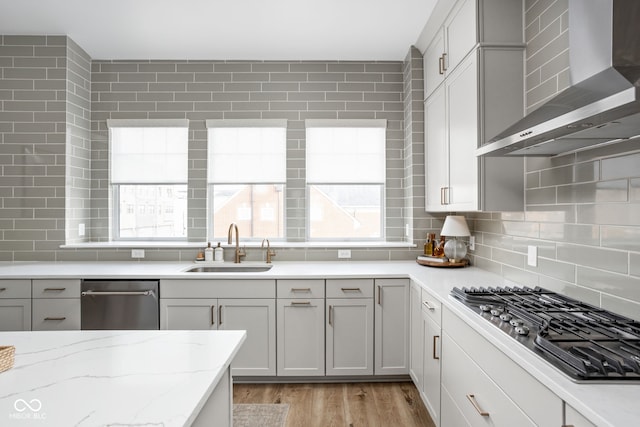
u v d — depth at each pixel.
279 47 3.25
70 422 0.74
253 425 2.26
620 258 1.47
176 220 3.56
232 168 3.49
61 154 3.15
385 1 2.60
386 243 3.36
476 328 1.45
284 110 3.46
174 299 2.68
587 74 1.29
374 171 3.52
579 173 1.70
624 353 1.06
